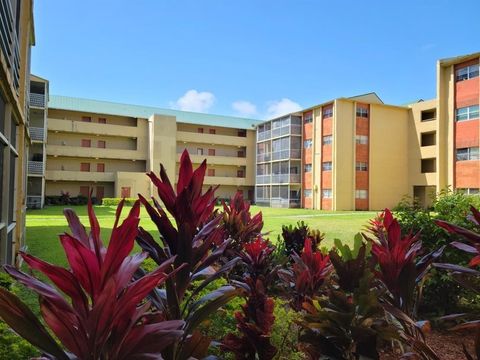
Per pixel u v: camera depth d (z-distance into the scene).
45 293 1.12
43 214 23.28
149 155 39.84
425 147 32.22
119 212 1.30
